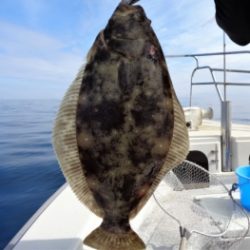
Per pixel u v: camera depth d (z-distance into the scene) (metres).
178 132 1.64
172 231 2.32
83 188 1.70
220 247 2.19
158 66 1.69
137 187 1.70
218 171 4.60
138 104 1.67
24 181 8.98
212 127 6.00
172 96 1.66
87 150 1.66
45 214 2.60
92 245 1.68
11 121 30.50
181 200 2.47
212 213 2.52
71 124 1.63
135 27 1.73
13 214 6.56
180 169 2.82
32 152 13.70
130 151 1.67
